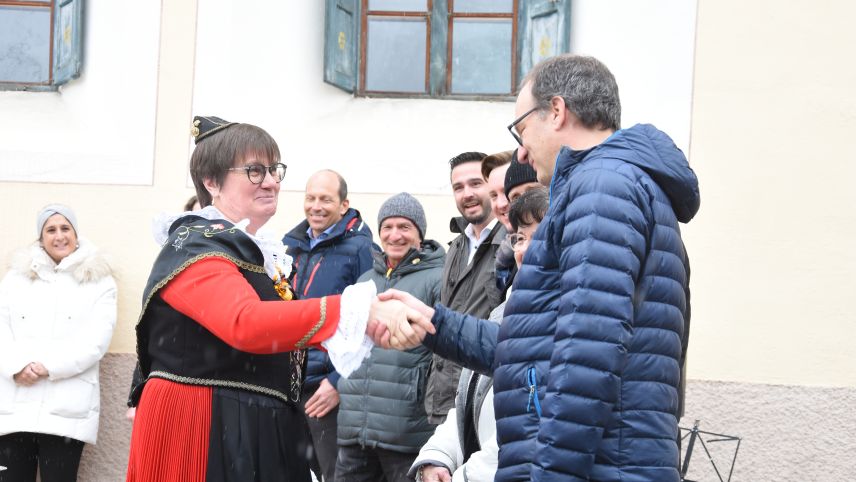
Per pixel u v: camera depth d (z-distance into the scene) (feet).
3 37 25.50
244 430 12.23
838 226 22.47
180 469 12.07
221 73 24.35
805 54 22.81
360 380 18.94
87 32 24.91
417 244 19.61
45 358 22.43
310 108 24.35
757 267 22.52
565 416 9.80
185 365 12.25
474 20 24.57
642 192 10.39
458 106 24.27
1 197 24.40
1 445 22.16
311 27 24.53
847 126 22.61
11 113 24.86
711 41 23.06
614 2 23.49
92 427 22.80
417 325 12.37
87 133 24.57
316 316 11.90
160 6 24.56
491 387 13.38
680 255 10.67
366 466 19.15
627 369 10.25
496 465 12.81
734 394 22.26
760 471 22.08
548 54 23.71
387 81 24.66
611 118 11.32
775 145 22.72
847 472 21.95
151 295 12.22
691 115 22.95
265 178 12.99
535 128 11.39
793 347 22.33
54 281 22.93
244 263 12.42
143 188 24.22
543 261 10.73
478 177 18.57
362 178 23.79
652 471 10.11
